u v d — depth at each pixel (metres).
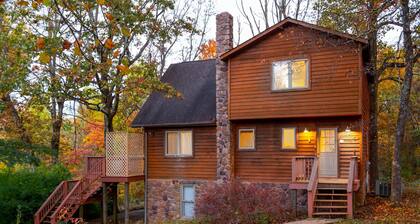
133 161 20.45
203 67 22.83
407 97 16.55
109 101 21.72
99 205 23.47
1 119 23.47
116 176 20.02
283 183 18.23
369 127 21.08
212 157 19.64
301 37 17.27
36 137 25.77
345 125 17.36
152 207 20.97
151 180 21.11
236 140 19.45
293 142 18.31
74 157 28.23
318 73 16.89
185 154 20.39
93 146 29.66
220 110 19.11
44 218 19.02
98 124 29.34
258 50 18.16
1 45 18.48
